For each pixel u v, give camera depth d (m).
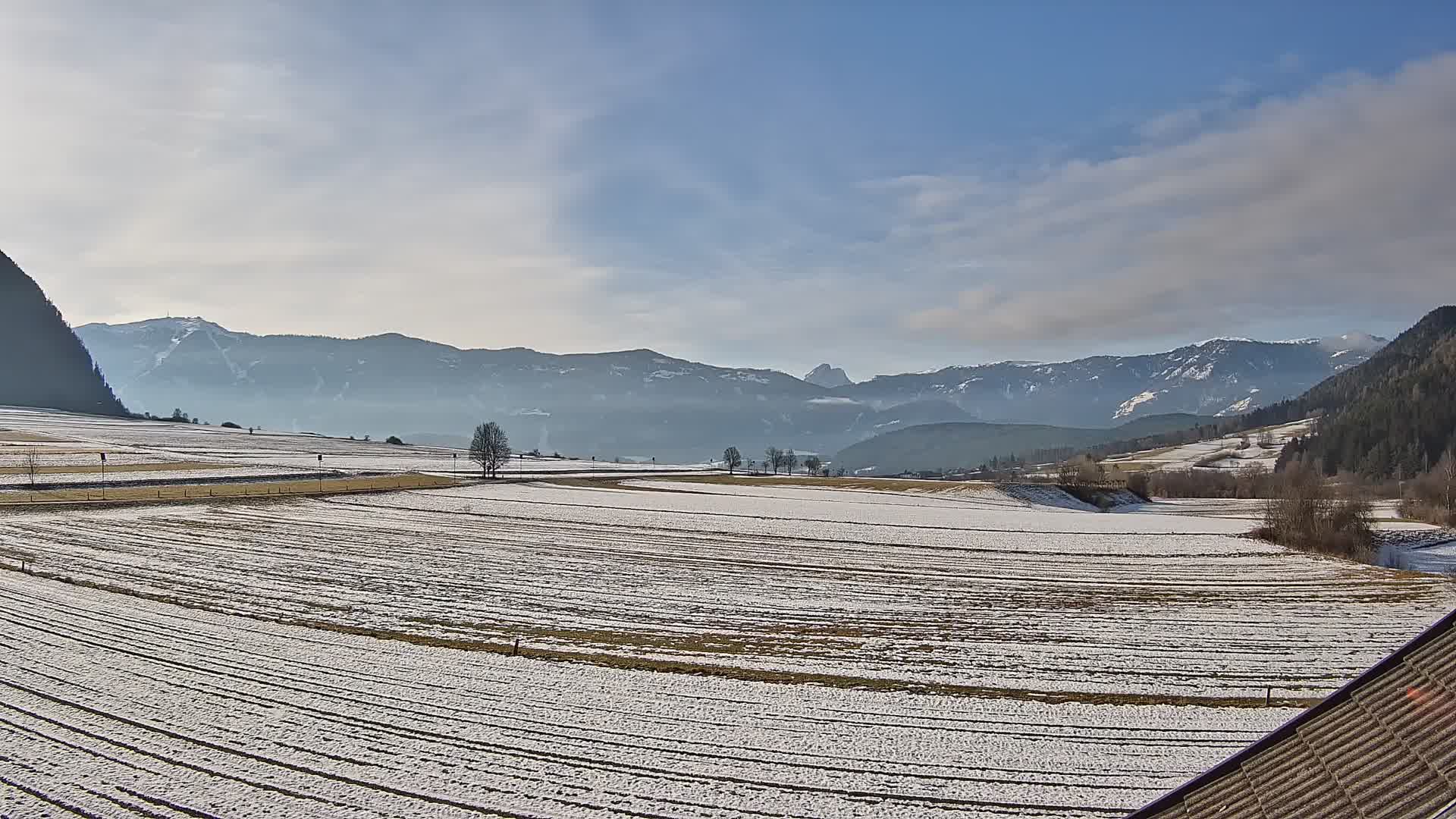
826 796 23.48
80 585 48.53
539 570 58.12
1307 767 13.23
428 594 49.28
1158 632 43.12
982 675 35.12
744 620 44.88
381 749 26.09
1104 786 24.23
